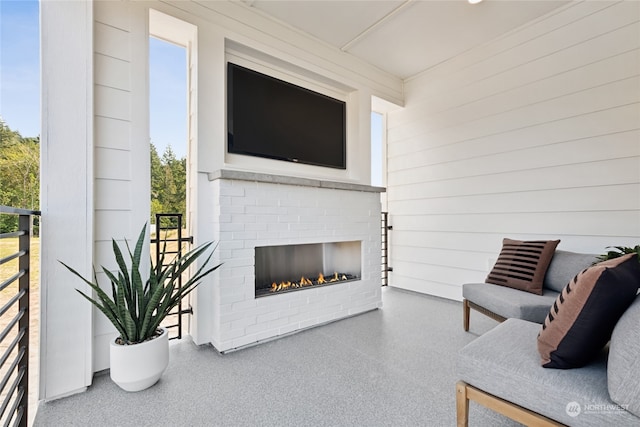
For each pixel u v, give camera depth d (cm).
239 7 248
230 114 249
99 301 179
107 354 188
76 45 171
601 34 239
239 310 220
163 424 139
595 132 242
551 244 234
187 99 248
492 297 216
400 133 396
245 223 225
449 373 182
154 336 174
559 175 261
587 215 246
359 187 298
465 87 327
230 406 152
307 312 258
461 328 257
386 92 368
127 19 197
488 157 308
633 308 99
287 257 294
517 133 287
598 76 241
